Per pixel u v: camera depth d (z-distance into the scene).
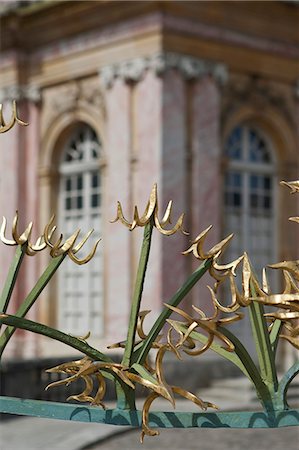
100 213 20.72
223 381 18.44
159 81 18.88
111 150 19.91
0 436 12.89
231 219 20.50
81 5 20.09
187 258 18.86
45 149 21.80
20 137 22.17
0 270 22.33
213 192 19.55
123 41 19.62
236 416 2.41
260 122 21.08
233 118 20.25
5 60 22.39
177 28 19.08
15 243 2.56
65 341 2.48
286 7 20.69
